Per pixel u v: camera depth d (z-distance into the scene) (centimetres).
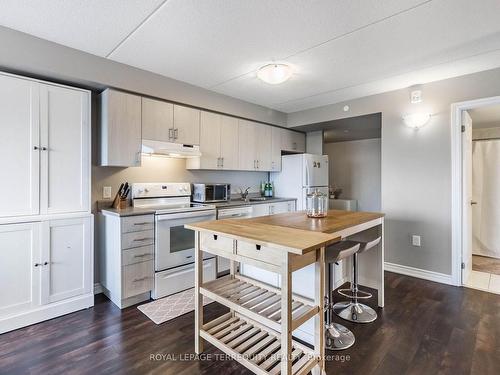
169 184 324
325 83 310
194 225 185
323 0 168
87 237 244
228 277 209
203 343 189
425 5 172
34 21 190
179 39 215
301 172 428
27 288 213
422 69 272
